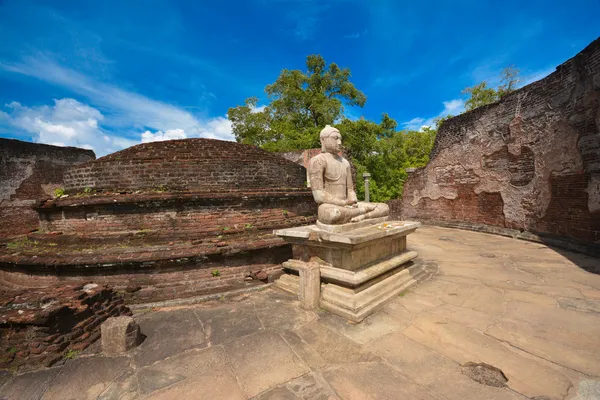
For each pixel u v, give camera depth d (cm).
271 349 319
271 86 2436
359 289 416
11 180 1234
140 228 567
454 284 508
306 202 768
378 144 2097
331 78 2489
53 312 319
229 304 456
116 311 409
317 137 1983
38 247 569
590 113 678
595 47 655
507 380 251
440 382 253
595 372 257
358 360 292
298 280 497
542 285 482
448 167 1255
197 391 257
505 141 980
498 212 1023
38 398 261
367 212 533
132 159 605
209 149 738
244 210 630
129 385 271
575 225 729
